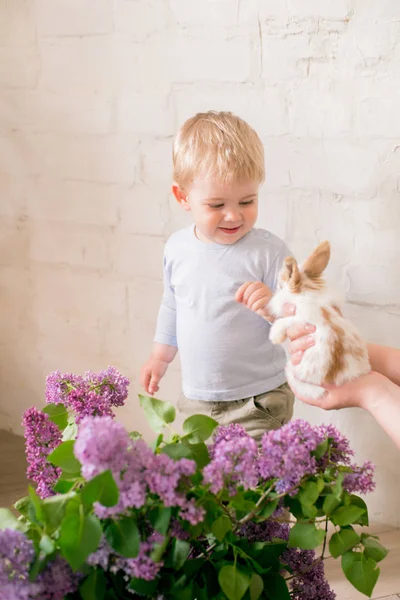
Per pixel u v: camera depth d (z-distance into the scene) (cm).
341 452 87
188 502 76
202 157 152
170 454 79
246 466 78
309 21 162
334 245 170
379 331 168
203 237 166
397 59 155
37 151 211
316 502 85
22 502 91
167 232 192
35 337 224
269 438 82
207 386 165
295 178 172
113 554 78
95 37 193
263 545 83
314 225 172
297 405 182
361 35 157
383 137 159
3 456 213
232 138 152
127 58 189
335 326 104
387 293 165
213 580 81
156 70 186
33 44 204
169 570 81
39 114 208
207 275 163
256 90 173
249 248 161
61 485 82
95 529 73
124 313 205
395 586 150
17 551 73
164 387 201
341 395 104
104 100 195
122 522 76
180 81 183
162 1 181
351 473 85
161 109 187
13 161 216
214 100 179
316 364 103
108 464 73
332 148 166
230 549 83
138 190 195
